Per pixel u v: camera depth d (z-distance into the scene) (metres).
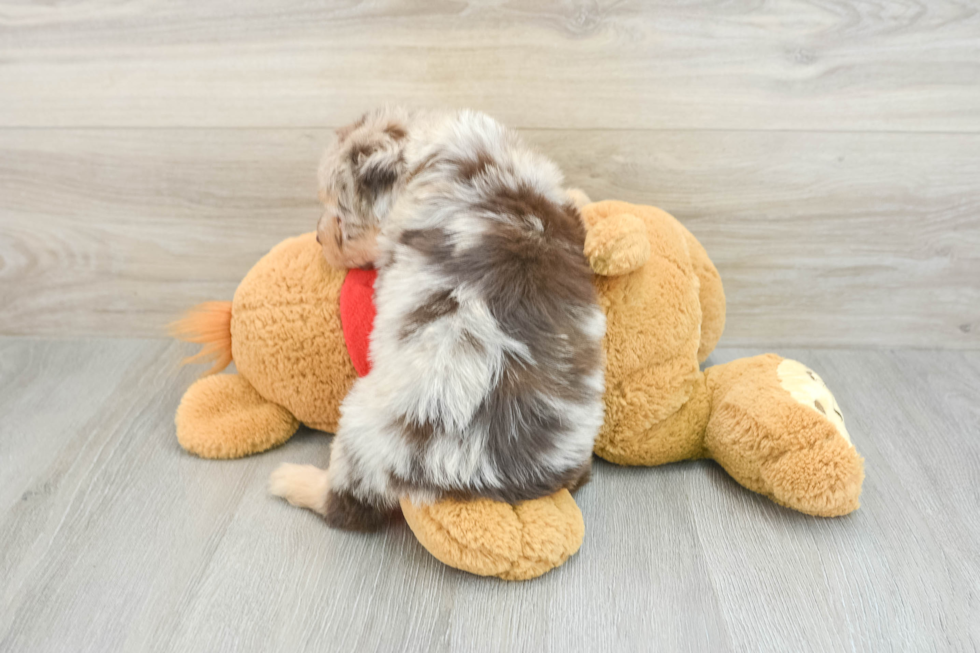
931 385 1.15
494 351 0.69
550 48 1.01
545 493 0.75
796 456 0.81
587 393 0.75
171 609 0.74
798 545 0.82
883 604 0.75
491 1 0.98
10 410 1.08
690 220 1.14
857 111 1.05
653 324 0.86
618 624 0.73
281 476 0.89
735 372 0.94
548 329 0.71
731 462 0.88
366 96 1.06
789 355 1.24
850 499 0.82
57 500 0.89
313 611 0.74
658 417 0.88
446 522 0.73
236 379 1.01
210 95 1.07
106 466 0.95
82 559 0.81
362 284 0.85
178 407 1.02
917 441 1.02
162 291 1.24
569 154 1.09
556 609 0.74
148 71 1.06
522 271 0.70
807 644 0.71
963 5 0.98
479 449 0.70
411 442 0.70
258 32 1.02
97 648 0.71
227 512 0.87
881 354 1.24
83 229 1.19
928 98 1.04
